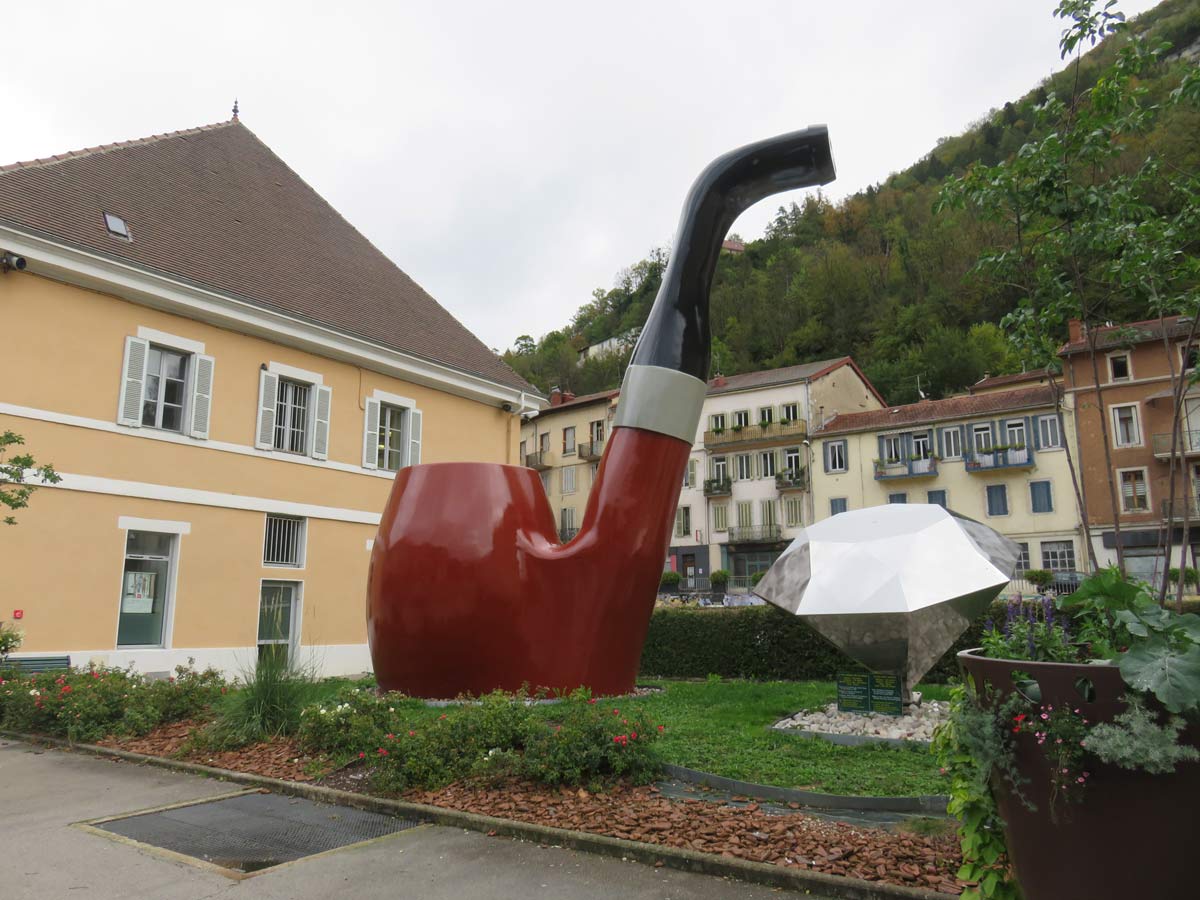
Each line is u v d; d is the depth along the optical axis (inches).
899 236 2925.7
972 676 128.3
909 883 157.6
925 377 2215.8
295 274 749.3
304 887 176.6
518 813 220.5
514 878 177.8
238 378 646.5
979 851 133.0
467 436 853.8
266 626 650.2
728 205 451.2
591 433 2119.8
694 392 436.8
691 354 438.9
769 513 1817.2
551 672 407.8
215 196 752.3
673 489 433.4
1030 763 115.4
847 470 1724.9
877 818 207.2
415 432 795.4
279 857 197.8
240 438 642.2
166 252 625.9
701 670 582.2
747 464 1867.6
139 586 573.9
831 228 3447.3
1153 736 102.8
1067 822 110.3
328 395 714.8
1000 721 119.7
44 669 497.7
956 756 136.3
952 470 1595.7
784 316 2758.4
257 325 650.2
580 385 3100.4
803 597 331.3
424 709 382.6
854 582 323.3
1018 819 117.5
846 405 1956.2
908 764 260.4
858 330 2615.7
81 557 534.9
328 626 692.7
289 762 290.7
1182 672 103.1
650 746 263.3
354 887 175.6
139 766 309.6
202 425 615.2
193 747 318.7
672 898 162.6
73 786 276.8
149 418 593.0
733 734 311.1
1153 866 104.2
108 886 179.0
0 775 297.0
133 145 713.0
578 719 260.1
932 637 323.0
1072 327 1428.4
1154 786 105.1
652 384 430.0
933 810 210.8
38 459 518.0
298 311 685.3
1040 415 1504.7
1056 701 113.3
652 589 432.5
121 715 367.2
